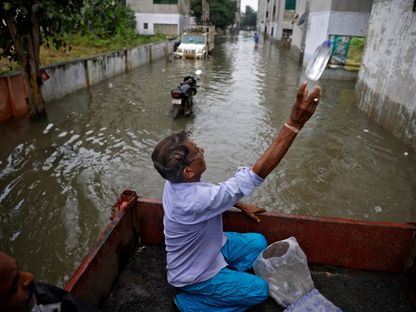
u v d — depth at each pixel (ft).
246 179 6.31
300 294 7.77
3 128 25.41
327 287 8.26
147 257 9.02
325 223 8.27
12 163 20.11
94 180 18.38
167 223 6.88
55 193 17.01
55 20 24.45
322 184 18.88
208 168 20.34
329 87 45.65
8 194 16.79
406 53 26.09
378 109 30.07
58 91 33.96
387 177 20.03
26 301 3.67
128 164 20.43
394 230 8.07
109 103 34.17
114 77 48.57
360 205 17.04
